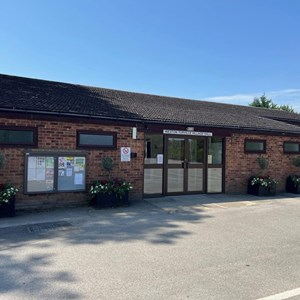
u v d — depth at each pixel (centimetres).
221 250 586
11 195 837
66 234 678
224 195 1246
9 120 899
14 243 612
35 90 1187
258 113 1833
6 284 433
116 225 762
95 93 1384
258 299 396
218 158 1278
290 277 465
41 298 394
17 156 909
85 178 1000
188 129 1180
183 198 1147
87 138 1009
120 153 1064
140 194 1109
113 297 398
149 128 1109
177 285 434
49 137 949
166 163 1174
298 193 1364
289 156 1434
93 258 534
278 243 637
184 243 627
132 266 501
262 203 1101
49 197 949
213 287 429
